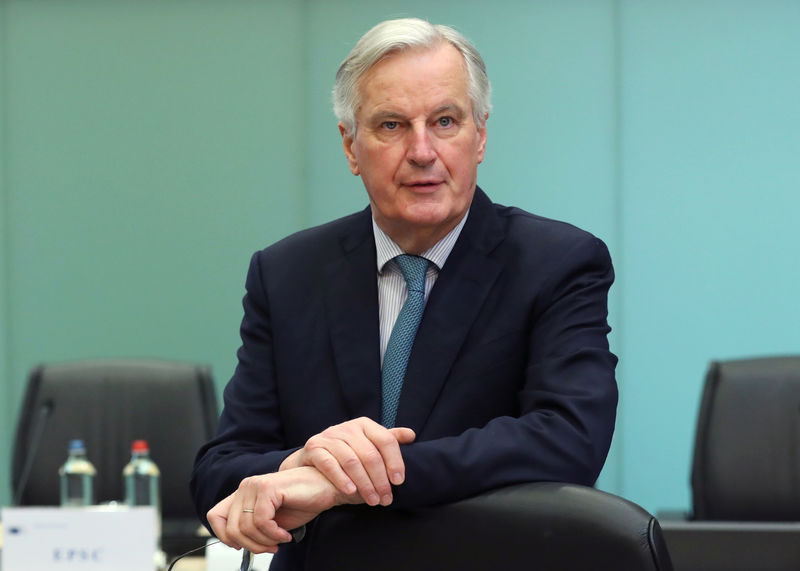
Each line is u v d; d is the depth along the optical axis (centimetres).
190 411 384
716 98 529
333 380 188
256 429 191
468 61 181
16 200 564
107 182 562
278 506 145
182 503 379
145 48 559
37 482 382
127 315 566
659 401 537
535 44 539
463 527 120
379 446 147
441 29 181
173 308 564
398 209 179
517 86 540
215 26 557
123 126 561
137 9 559
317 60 554
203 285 563
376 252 194
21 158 563
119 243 564
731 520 366
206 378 389
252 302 201
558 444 161
